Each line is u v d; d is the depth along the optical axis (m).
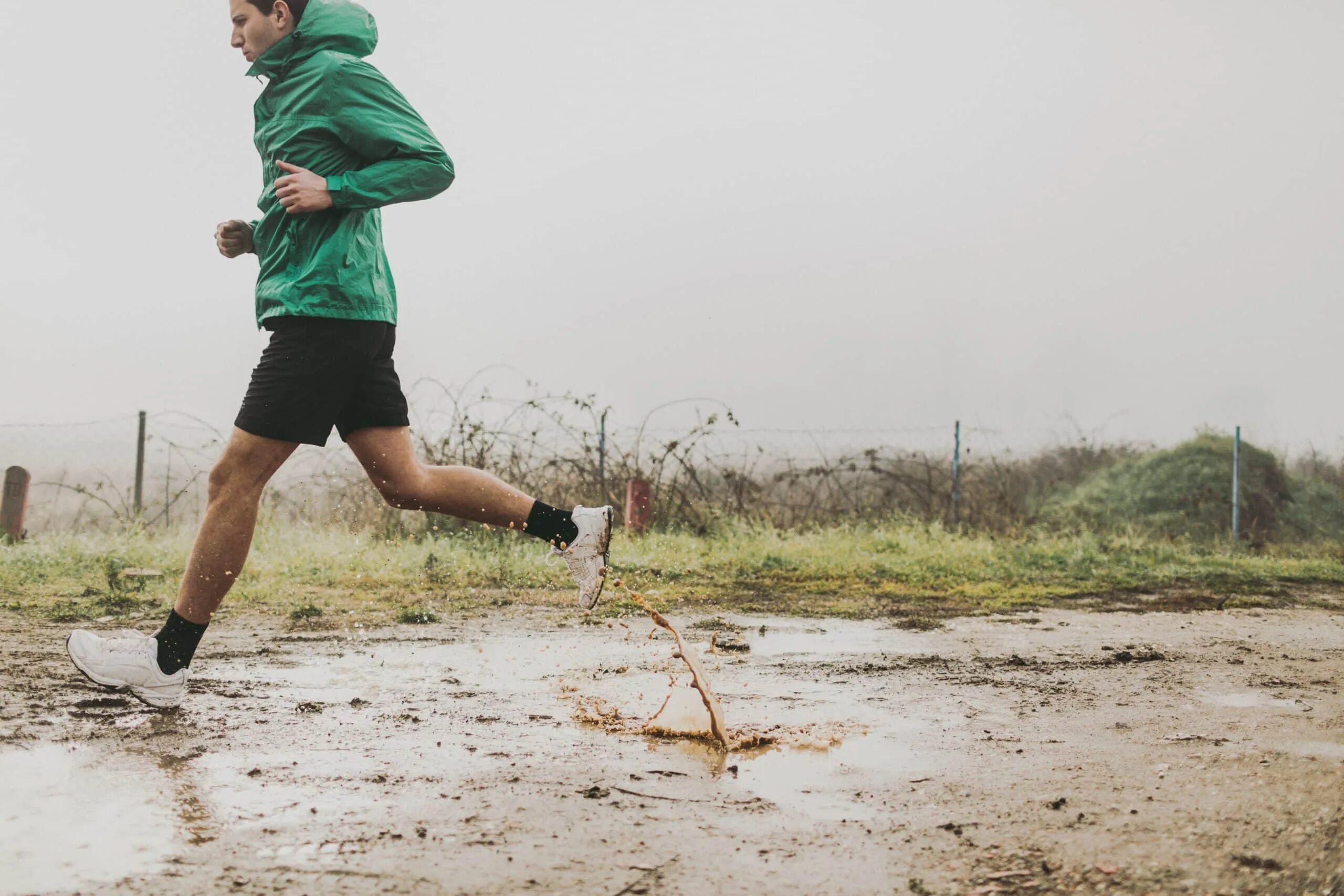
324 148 2.97
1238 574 8.20
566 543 3.15
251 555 7.27
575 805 2.12
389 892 1.66
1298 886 1.74
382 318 2.97
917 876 1.77
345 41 3.06
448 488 3.12
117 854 1.81
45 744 2.52
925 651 4.27
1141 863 1.84
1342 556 10.76
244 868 1.75
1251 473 13.01
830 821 2.05
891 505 10.55
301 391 2.86
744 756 2.55
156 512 8.46
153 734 2.64
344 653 4.00
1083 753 2.61
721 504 9.69
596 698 3.21
